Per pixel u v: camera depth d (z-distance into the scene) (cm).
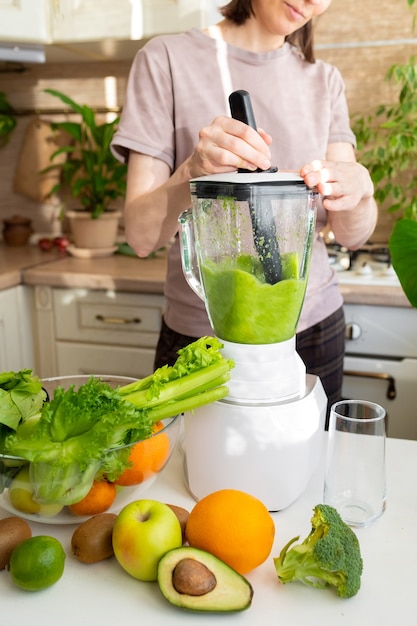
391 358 179
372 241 223
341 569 60
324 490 76
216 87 124
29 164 251
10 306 199
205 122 123
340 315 141
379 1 209
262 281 74
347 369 182
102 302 198
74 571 66
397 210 206
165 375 72
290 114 127
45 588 63
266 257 74
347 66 217
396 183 219
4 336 199
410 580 64
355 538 63
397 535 71
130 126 121
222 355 78
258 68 125
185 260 88
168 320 136
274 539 71
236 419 75
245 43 125
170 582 60
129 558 63
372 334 178
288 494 77
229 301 75
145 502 67
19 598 62
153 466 71
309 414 77
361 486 74
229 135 82
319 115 130
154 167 122
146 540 62
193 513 65
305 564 61
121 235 247
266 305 74
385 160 202
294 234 76
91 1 196
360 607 61
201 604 59
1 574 65
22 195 257
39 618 59
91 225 221
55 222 256
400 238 78
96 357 204
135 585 64
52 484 63
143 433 64
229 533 62
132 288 192
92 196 230
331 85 133
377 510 74
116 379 87
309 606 61
